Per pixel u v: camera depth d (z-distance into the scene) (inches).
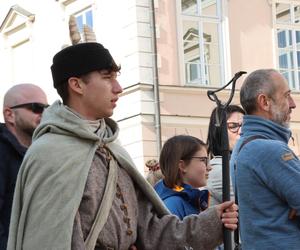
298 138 678.5
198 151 186.1
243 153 154.9
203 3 656.4
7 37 816.3
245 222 153.3
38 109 175.9
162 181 188.2
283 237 147.6
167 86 622.8
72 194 116.8
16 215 119.9
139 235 128.6
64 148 119.8
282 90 160.4
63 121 122.7
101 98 124.3
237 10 670.5
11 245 118.3
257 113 160.7
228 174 133.2
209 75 653.3
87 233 118.7
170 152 186.2
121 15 634.8
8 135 170.1
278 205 149.6
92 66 124.0
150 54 620.4
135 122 616.7
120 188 125.5
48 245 114.3
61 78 125.6
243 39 669.9
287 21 693.9
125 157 128.5
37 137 124.0
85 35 139.9
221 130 135.6
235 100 644.1
